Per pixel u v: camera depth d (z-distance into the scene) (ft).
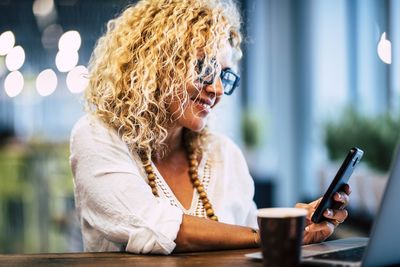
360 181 14.52
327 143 18.65
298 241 3.44
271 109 25.67
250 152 27.35
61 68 16.78
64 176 19.03
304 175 23.48
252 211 5.88
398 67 17.65
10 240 18.04
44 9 24.58
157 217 4.56
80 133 5.11
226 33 5.22
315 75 22.97
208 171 5.63
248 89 29.09
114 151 4.98
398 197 3.51
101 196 4.79
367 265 3.59
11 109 33.76
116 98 5.19
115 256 4.40
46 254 4.50
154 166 5.32
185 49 5.11
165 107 5.25
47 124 33.19
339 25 21.38
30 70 33.86
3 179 18.69
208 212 5.35
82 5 27.02
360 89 19.74
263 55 27.58
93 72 5.51
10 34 17.19
